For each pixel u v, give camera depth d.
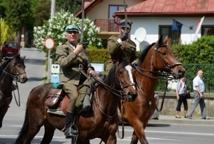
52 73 28.30
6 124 24.52
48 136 13.98
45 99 13.36
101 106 12.35
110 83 12.32
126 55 13.56
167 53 15.04
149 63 15.05
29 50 95.12
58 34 41.81
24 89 40.69
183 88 29.72
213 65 31.23
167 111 31.36
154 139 20.88
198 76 29.55
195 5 43.53
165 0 44.75
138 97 14.82
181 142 20.22
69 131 12.62
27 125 13.91
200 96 29.47
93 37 42.81
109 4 58.00
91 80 12.70
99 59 38.44
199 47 35.34
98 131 12.48
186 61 35.31
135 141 15.34
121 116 15.18
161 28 43.75
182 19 43.28
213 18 42.72
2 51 21.28
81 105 12.47
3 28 48.28
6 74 17.11
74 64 12.75
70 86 12.63
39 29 46.41
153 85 15.03
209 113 30.97
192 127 26.38
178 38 43.31
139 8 44.22
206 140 21.17
